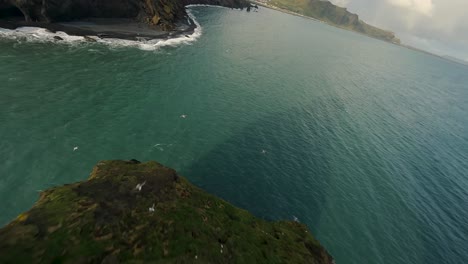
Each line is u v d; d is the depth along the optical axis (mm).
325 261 24422
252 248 20312
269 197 34312
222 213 23000
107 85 49156
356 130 58312
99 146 35188
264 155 41938
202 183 34062
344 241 31000
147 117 43469
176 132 41938
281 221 28266
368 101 81625
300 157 43625
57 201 17141
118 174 21750
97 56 58781
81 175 30656
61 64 51344
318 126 55625
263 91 66562
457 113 96625
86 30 67500
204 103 52750
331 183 39656
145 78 55719
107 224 16219
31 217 15320
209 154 39219
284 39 149000
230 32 125188
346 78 102438
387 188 41750
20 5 58531
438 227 36594
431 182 46438
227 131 45750
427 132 69062
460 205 42156
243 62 85250
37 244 13719
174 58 70500
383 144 55250
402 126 68250
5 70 44062
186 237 17766
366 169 45031
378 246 31500
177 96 52469
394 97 94938
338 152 47875
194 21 122062
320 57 128375
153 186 21344
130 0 83750
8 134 32781
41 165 30297
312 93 74562
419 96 107062
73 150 33406
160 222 17969
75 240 14609
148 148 37219
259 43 119500
